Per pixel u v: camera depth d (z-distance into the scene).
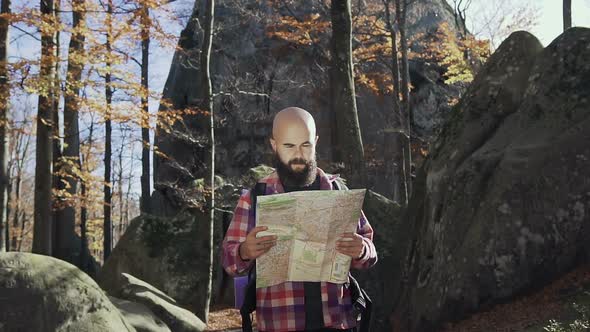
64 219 19.08
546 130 7.93
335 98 12.07
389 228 11.58
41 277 5.81
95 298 6.11
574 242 7.14
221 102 26.55
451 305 7.52
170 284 14.27
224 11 26.41
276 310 2.52
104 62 11.73
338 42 12.16
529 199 7.35
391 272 9.82
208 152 12.00
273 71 27.08
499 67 9.39
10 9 11.50
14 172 37.09
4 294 5.50
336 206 2.40
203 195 11.94
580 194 7.21
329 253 2.45
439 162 9.16
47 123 12.55
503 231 7.32
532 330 6.04
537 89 8.42
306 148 2.58
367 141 25.75
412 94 25.58
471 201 8.02
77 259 19.23
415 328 8.08
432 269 8.23
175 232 15.27
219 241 15.02
